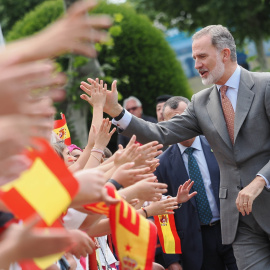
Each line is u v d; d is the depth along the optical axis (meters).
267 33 16.11
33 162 1.71
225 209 4.53
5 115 1.22
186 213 5.12
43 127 1.32
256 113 4.40
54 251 1.36
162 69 11.07
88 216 2.90
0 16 16.27
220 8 15.61
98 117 3.84
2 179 1.36
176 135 4.64
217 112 4.55
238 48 16.44
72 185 1.75
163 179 5.26
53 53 1.22
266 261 4.45
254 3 15.34
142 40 10.95
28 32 11.25
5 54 1.21
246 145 4.41
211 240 5.16
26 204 1.68
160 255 5.55
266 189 4.38
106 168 3.26
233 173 4.48
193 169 5.17
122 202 2.28
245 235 4.49
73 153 4.44
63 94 1.39
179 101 5.69
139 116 9.02
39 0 16.20
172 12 16.91
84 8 1.21
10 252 1.32
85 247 2.55
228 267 5.19
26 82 1.24
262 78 4.48
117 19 9.52
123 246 2.26
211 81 4.50
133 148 2.83
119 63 10.81
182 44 20.81
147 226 2.29
